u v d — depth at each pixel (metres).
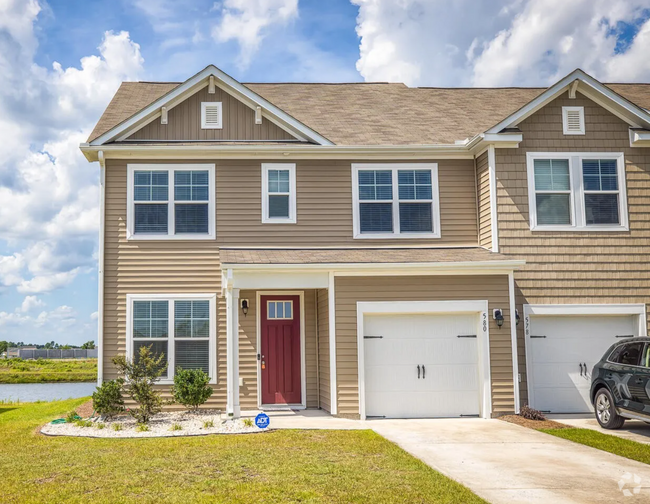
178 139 15.78
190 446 10.43
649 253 15.48
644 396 11.58
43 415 14.93
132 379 13.16
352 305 14.06
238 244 15.46
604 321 15.30
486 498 7.71
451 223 16.05
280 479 8.38
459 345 14.41
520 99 20.02
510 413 14.09
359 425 12.89
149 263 15.12
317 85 20.44
